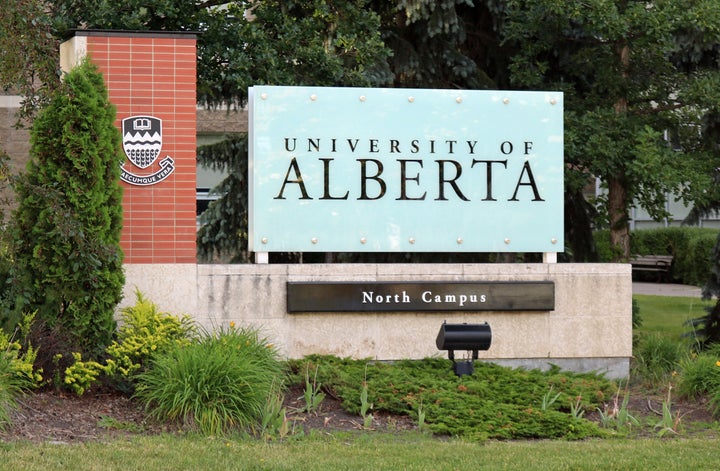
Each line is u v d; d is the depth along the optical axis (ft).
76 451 25.36
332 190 37.60
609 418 31.65
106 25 45.91
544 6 46.78
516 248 38.70
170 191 36.09
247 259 50.49
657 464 26.23
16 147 64.23
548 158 39.04
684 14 44.75
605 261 59.57
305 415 30.99
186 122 36.24
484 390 32.83
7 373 28.94
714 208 55.31
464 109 38.55
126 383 32.01
